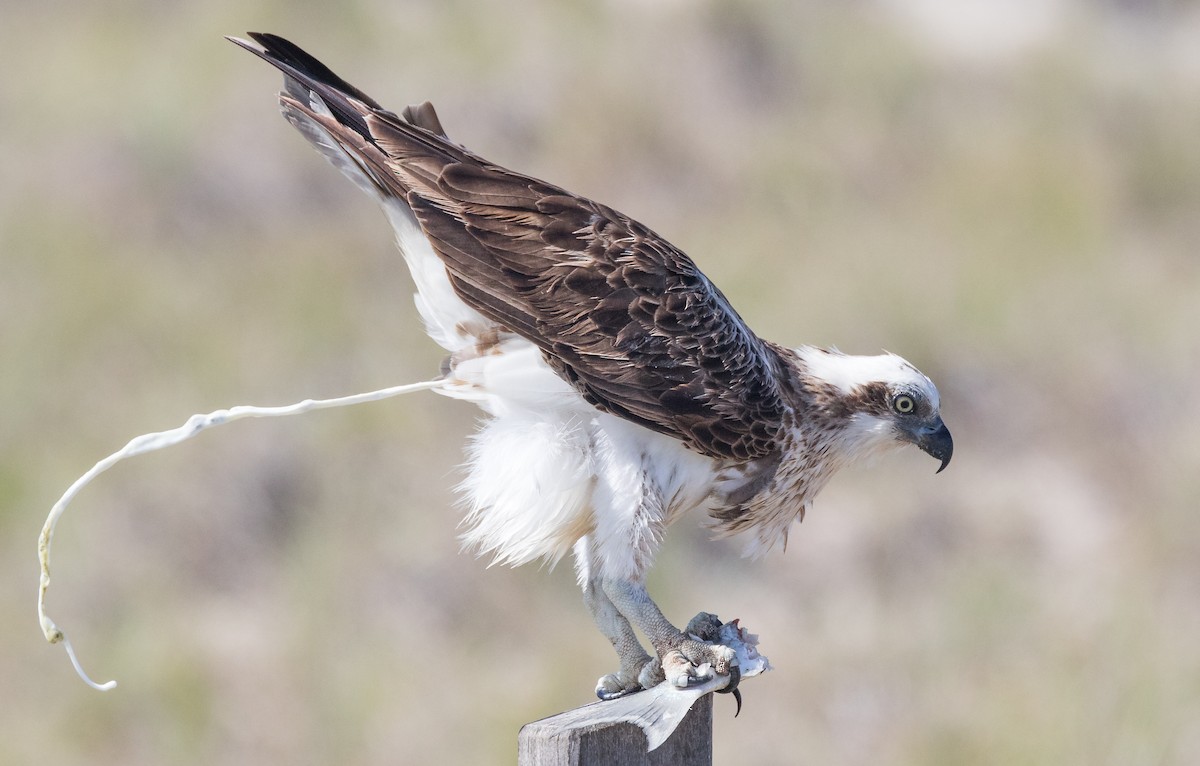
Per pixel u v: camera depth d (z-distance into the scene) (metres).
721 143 21.02
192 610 13.59
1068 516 15.96
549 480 6.88
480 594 13.74
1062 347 18.11
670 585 14.15
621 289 6.93
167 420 14.91
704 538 14.73
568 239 7.00
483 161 7.21
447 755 12.30
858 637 13.98
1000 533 15.54
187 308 16.44
